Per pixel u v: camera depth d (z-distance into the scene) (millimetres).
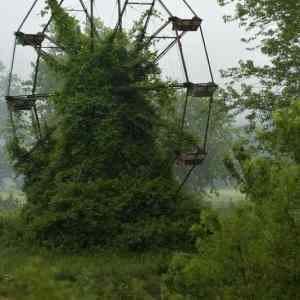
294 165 13367
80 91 49625
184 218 45969
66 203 45844
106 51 49844
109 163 48312
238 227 13492
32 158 53000
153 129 50188
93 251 44250
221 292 13664
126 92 49812
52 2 52219
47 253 42938
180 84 50656
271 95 51375
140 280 33406
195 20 49906
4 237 48000
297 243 12883
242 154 15070
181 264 15070
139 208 46281
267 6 49688
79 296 26078
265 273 13070
